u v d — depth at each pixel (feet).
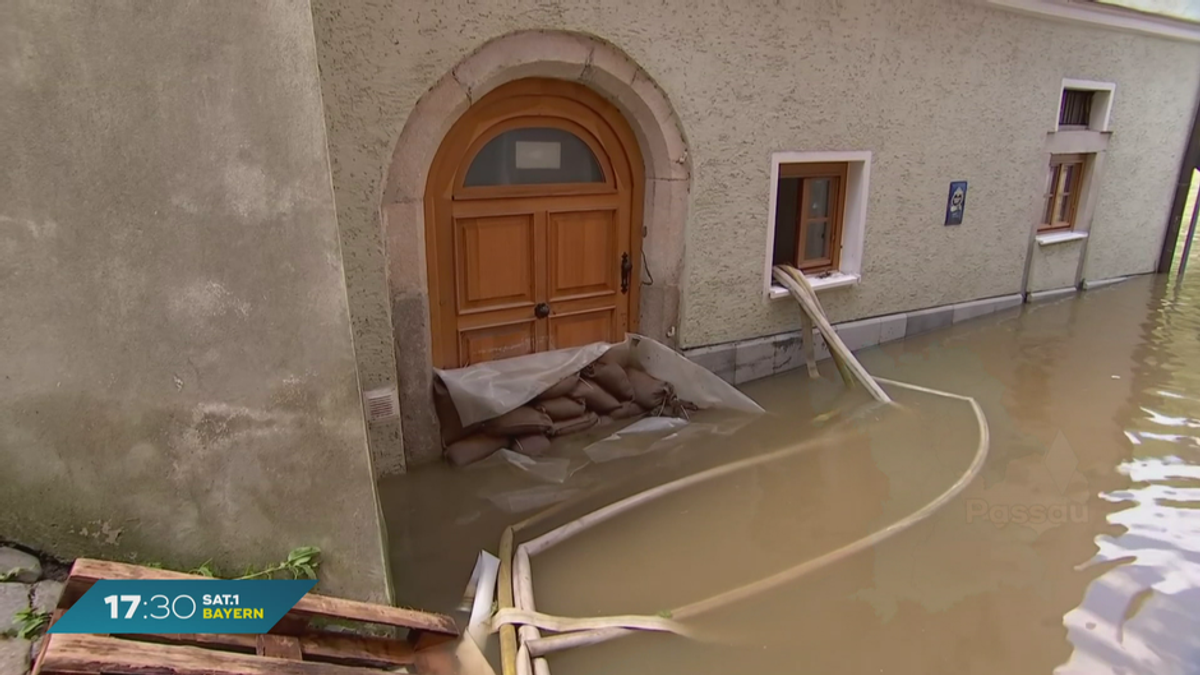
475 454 14.67
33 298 7.86
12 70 7.61
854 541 12.57
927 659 9.78
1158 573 11.66
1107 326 26.03
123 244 8.04
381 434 13.75
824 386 19.77
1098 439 16.76
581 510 13.39
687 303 17.97
